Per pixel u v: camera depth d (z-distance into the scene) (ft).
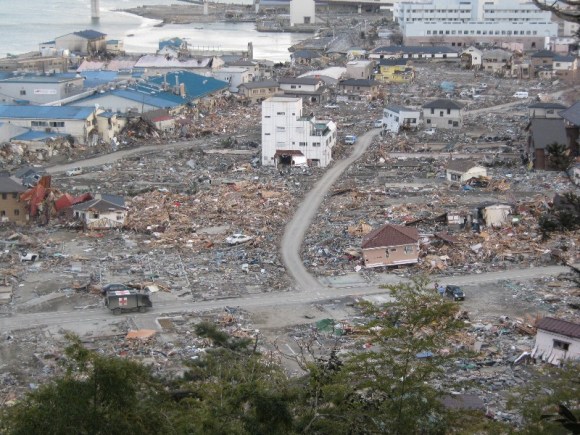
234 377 170.91
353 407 149.59
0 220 411.34
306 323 288.10
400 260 346.13
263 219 410.72
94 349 263.49
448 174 491.31
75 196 446.60
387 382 150.30
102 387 136.56
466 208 422.00
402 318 174.91
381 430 144.66
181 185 484.33
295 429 141.79
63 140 581.12
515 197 447.01
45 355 259.80
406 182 488.85
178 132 640.17
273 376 174.09
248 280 330.95
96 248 371.15
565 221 141.69
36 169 514.27
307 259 355.97
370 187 477.36
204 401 151.94
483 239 372.38
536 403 165.99
